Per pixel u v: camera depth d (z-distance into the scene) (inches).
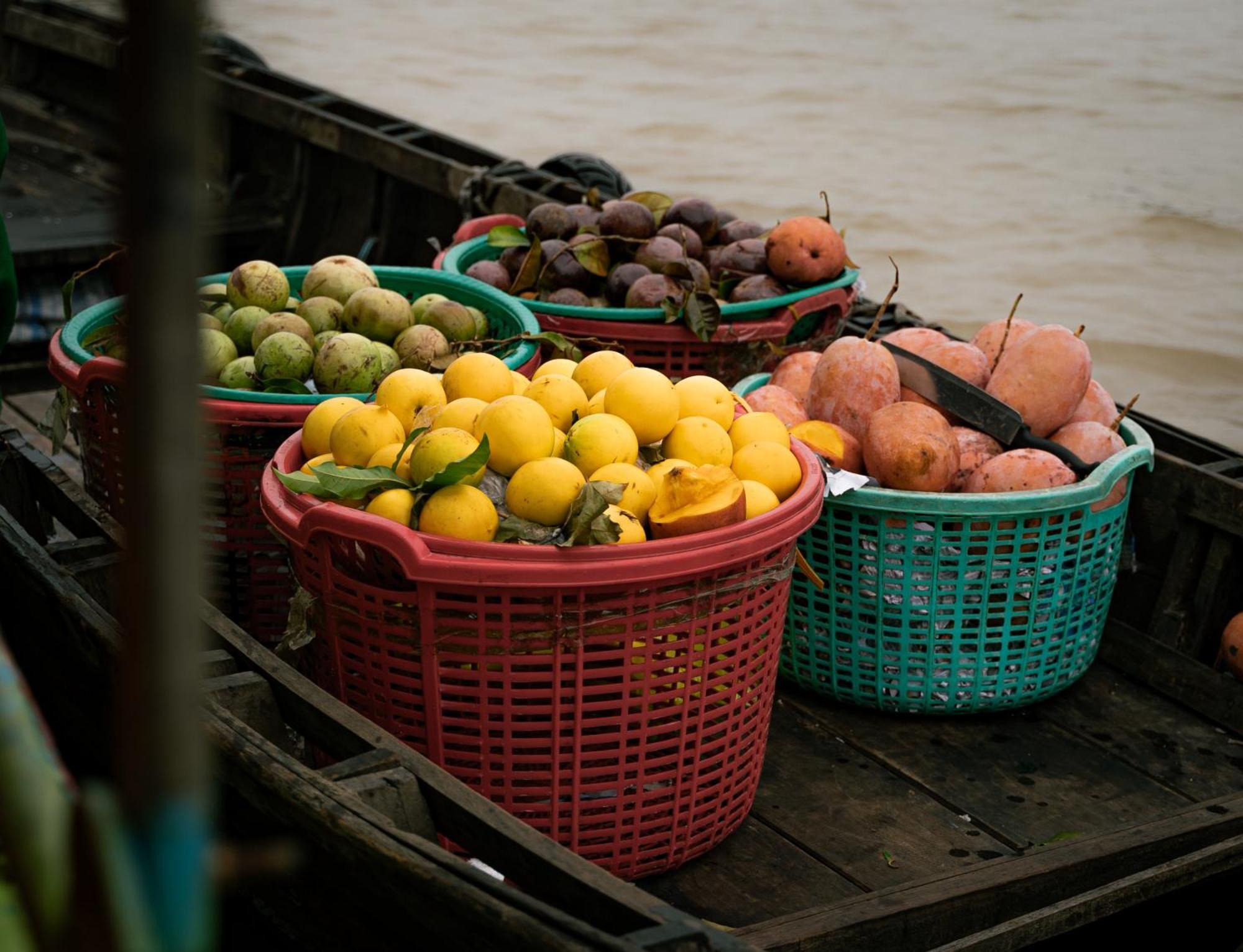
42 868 23.7
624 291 130.4
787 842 87.4
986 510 94.4
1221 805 84.0
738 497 74.9
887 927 69.0
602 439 78.7
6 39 275.7
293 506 76.7
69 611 75.0
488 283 131.5
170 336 13.4
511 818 58.9
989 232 292.5
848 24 513.7
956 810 91.7
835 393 108.2
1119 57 448.1
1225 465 114.7
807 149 350.6
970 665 101.2
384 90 401.1
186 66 12.9
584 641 71.8
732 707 79.7
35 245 190.5
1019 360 109.1
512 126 366.3
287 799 58.6
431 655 72.9
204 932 15.3
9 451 97.3
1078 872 76.0
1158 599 113.3
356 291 109.3
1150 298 260.7
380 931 57.6
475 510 73.0
